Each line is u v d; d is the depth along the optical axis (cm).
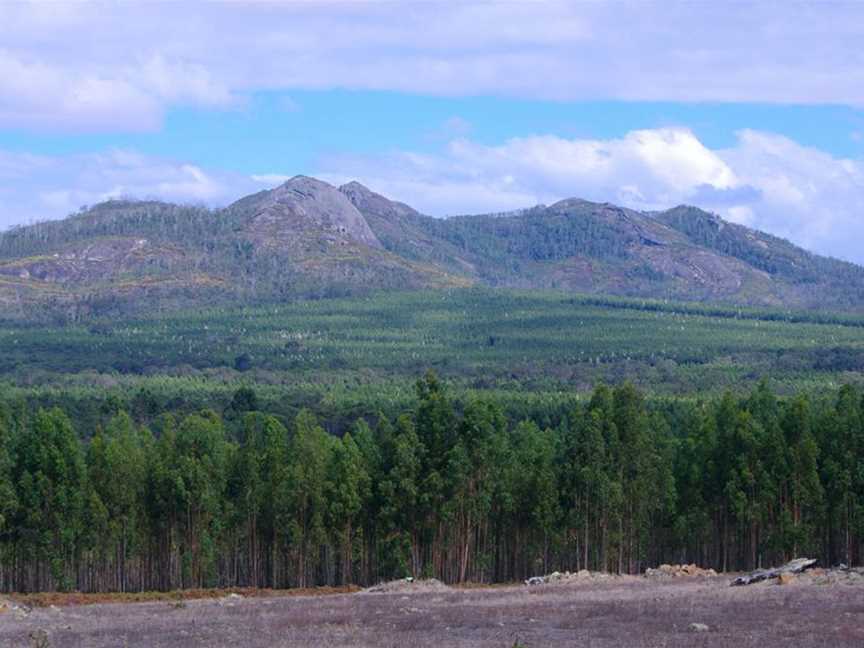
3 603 6278
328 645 4259
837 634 4188
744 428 8362
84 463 7988
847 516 8150
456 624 4859
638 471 8294
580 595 6012
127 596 7238
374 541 8300
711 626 4497
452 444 8138
